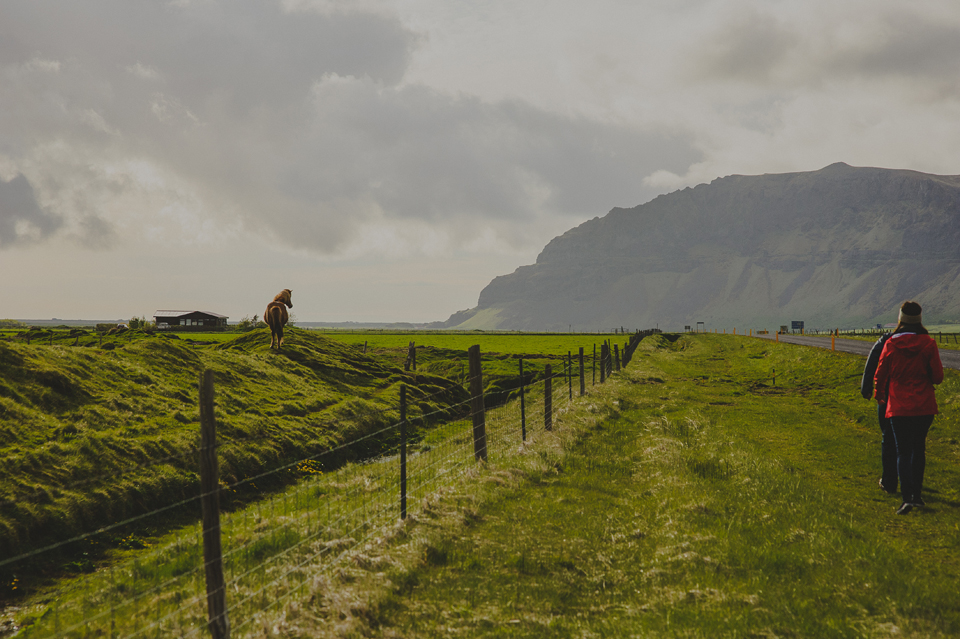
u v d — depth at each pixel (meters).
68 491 13.96
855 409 20.55
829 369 30.62
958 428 15.66
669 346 80.75
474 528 9.11
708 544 7.93
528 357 60.44
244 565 9.72
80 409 18.41
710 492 10.44
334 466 21.75
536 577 7.27
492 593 6.79
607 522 9.21
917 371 9.38
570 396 21.39
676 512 9.41
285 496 16.03
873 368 10.62
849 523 8.61
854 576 6.67
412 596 6.80
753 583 6.68
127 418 19.14
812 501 9.80
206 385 5.83
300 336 41.62
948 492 10.43
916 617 5.65
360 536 10.29
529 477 11.98
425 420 30.53
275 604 7.24
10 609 10.11
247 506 16.84
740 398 24.42
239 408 23.66
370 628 6.04
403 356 56.81
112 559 12.63
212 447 5.88
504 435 18.48
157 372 24.61
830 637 5.38
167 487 16.05
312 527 11.69
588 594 6.81
